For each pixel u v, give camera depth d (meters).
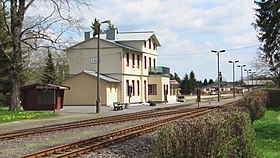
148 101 62.91
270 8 48.09
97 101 39.56
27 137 19.59
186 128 8.35
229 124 9.59
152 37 70.12
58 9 37.31
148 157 13.33
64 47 38.41
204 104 54.72
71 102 55.16
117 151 14.34
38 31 37.25
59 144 16.78
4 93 54.81
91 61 60.66
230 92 129.00
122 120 28.38
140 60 65.56
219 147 8.24
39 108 41.78
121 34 68.19
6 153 14.76
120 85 58.84
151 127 21.91
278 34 48.56
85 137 19.17
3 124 28.48
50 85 41.34
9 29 37.88
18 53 37.72
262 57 63.00
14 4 37.09
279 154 13.81
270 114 31.97
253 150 10.54
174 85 76.56
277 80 59.38
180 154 8.32
